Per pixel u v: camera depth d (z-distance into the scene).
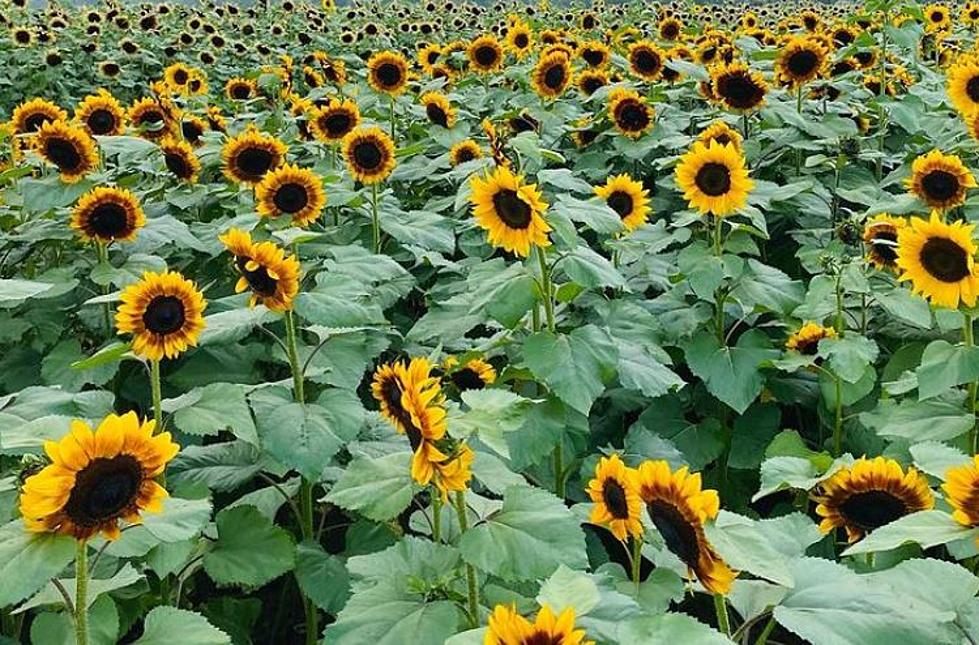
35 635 2.71
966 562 3.51
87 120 7.06
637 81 9.70
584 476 4.21
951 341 4.75
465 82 10.29
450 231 6.39
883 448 4.47
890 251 4.92
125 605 3.38
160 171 7.14
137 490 2.32
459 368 4.39
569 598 1.98
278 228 5.34
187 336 3.39
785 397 5.01
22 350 5.29
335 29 19.14
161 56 16.17
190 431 3.24
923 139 7.53
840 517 3.06
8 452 2.63
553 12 20.14
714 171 4.86
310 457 3.44
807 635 2.15
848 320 5.10
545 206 3.72
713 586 2.22
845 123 7.13
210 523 3.54
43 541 2.23
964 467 2.36
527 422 3.95
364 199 6.13
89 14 18.23
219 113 10.11
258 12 21.41
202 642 2.55
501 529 2.57
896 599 2.24
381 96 8.66
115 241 5.18
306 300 3.71
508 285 4.00
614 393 5.18
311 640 3.82
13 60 14.99
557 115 8.55
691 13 18.70
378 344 4.86
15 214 6.28
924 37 11.44
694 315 5.04
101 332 5.42
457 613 2.59
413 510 4.35
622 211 5.43
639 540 2.96
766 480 3.14
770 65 10.08
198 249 5.55
